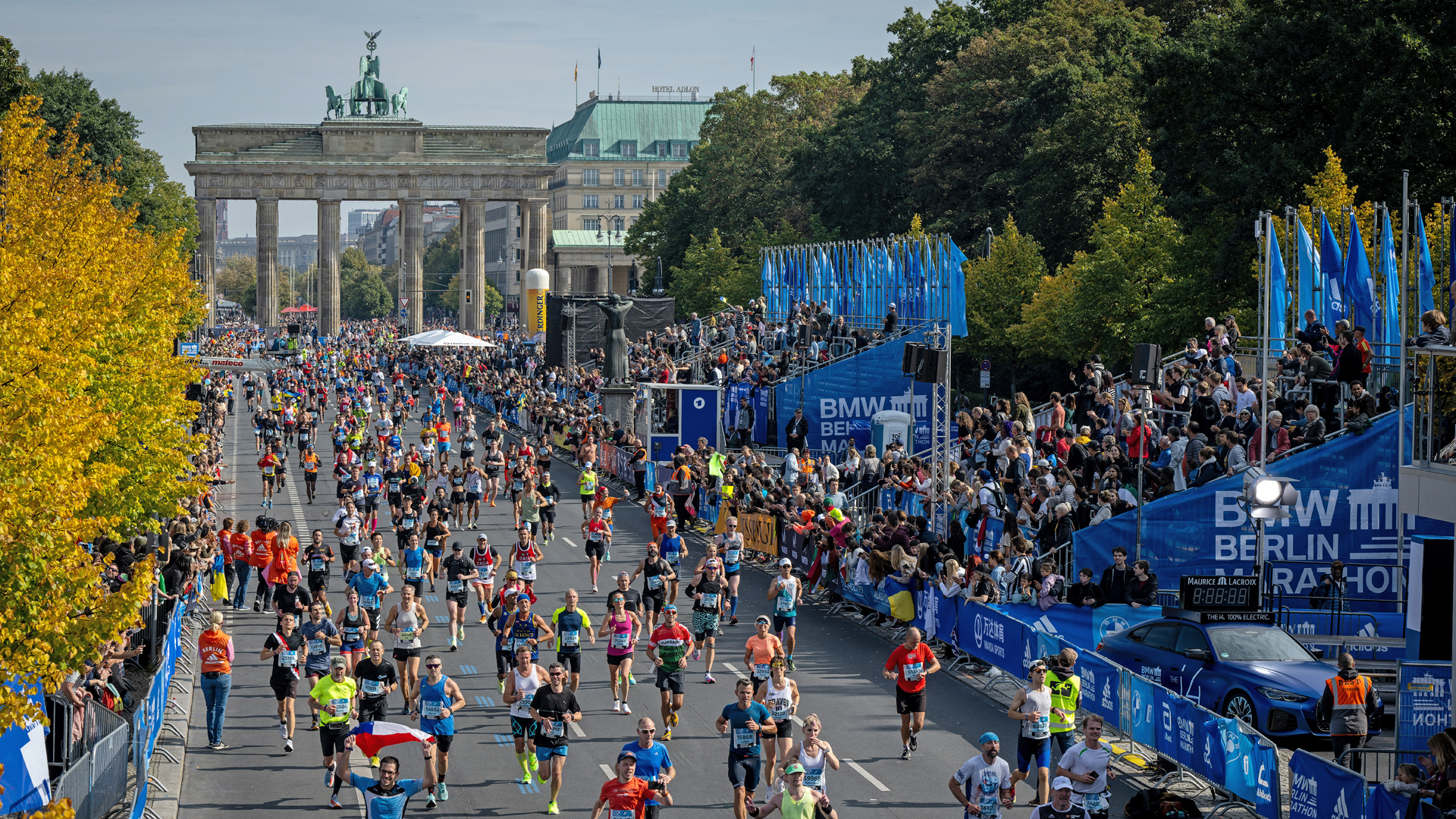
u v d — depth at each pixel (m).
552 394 82.25
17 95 63.84
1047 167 81.88
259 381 102.50
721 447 58.72
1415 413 20.84
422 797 22.34
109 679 24.72
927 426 58.78
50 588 19.19
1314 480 30.42
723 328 84.00
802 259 80.44
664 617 25.44
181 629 31.73
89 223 33.28
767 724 20.73
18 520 18.61
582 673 30.69
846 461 53.19
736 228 129.00
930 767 23.70
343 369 122.06
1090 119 79.69
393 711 27.53
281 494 60.66
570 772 23.56
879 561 35.06
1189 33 79.00
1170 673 25.03
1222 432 31.94
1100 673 24.98
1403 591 28.81
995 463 41.72
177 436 35.06
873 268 70.62
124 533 32.94
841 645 33.22
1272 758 19.78
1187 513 30.98
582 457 52.25
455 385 112.50
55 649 19.56
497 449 58.38
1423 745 20.05
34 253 30.66
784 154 128.25
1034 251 81.88
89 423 20.97
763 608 37.56
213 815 21.38
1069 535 32.59
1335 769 18.27
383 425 69.12
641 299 92.75
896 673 24.30
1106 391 44.00
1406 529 30.22
